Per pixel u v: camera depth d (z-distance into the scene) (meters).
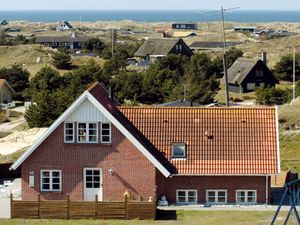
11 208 103.62
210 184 113.94
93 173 111.19
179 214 105.44
